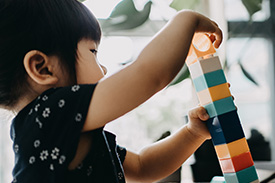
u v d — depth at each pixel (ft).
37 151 1.66
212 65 1.77
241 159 1.71
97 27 2.02
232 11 5.09
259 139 4.99
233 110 1.75
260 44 5.25
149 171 2.37
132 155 2.40
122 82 1.61
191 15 1.76
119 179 2.07
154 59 1.63
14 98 1.88
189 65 1.86
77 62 1.88
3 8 1.83
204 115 1.79
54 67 1.82
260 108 5.26
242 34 5.09
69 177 1.65
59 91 1.70
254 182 1.71
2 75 1.83
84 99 1.63
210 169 3.62
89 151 1.72
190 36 1.70
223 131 1.71
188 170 4.00
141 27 4.49
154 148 2.41
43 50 1.80
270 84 5.22
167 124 4.67
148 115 4.68
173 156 2.35
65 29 1.86
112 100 1.60
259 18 5.13
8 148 4.94
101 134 1.79
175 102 4.67
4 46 1.80
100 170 1.78
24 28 1.81
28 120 1.74
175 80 3.82
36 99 1.77
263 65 5.28
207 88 1.74
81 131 1.63
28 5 1.85
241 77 5.21
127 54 4.36
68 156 1.61
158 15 4.51
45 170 1.64
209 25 1.83
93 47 1.98
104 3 4.11
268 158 4.91
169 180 3.35
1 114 2.24
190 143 2.30
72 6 1.94
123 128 4.67
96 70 1.93
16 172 1.72
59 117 1.64
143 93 1.62
